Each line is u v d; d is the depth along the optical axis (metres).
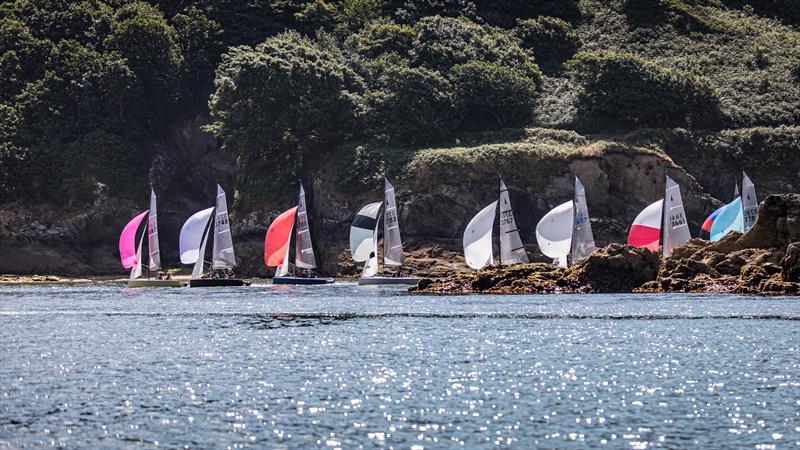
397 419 161.88
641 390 180.25
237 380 191.62
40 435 154.88
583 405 169.75
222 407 170.25
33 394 180.88
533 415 163.75
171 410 168.50
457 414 164.50
